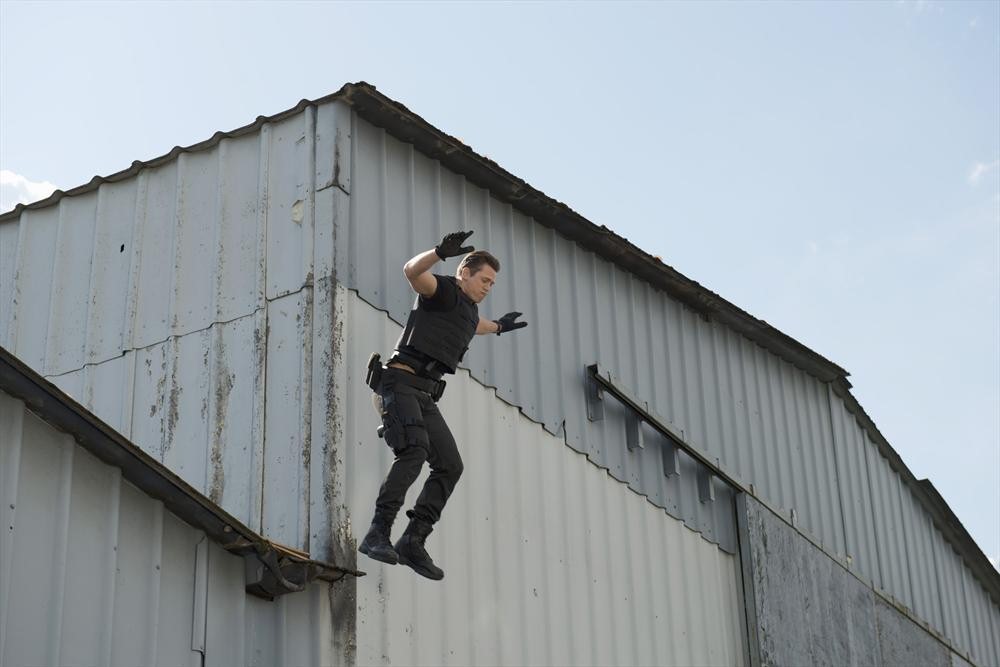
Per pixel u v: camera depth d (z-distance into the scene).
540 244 14.47
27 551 8.80
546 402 13.75
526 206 14.23
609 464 14.41
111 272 12.81
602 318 15.02
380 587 11.01
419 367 9.34
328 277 11.46
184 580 9.80
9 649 8.54
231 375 11.55
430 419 9.44
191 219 12.50
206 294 12.07
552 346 14.10
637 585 14.20
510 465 12.95
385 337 11.84
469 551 12.09
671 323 16.23
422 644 11.24
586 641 13.18
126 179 13.16
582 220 14.62
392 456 11.48
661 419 15.09
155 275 12.49
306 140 12.15
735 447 16.55
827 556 17.62
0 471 8.77
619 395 14.55
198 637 9.73
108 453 9.37
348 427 11.11
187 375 11.79
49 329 12.86
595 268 15.23
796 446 17.91
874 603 18.56
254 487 10.98
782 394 18.03
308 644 10.33
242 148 12.54
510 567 12.52
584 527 13.70
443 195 13.20
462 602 11.82
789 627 16.19
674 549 15.01
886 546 19.69
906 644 19.20
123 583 9.35
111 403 12.11
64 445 9.23
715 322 17.06
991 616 23.55
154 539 9.66
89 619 9.05
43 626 8.76
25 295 13.22
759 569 16.02
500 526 12.58
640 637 13.97
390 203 12.46
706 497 15.79
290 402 11.16
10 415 8.94
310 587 10.50
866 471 19.72
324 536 10.58
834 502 18.42
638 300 15.80
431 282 9.24
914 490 21.45
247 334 11.62
